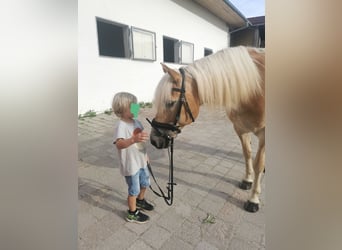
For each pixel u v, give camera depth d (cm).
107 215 163
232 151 298
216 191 198
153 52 603
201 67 142
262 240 142
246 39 1164
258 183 170
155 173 231
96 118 454
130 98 140
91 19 440
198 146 318
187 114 141
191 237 144
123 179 216
